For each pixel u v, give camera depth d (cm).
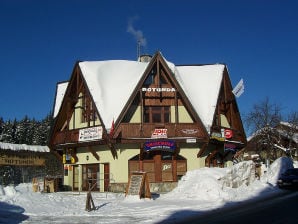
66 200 2238
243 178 2589
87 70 3309
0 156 3359
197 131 3002
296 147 5362
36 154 3662
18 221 1535
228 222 1440
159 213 1722
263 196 2322
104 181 3142
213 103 3259
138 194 2197
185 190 2380
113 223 1470
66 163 3497
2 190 2186
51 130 3462
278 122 5181
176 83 3044
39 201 2086
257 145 5066
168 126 2995
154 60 3066
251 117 5144
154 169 3059
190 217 1597
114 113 3067
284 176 2692
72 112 3450
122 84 3284
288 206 1845
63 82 3959
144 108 3156
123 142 2939
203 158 3177
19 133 7956
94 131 3053
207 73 3522
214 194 2258
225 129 3266
